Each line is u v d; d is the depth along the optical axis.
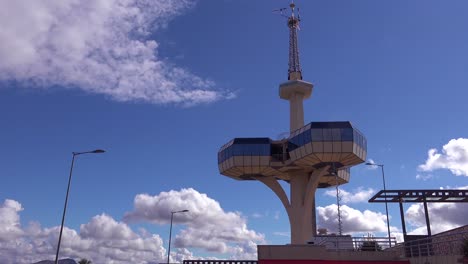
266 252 45.41
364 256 44.41
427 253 35.97
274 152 91.75
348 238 55.41
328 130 79.50
